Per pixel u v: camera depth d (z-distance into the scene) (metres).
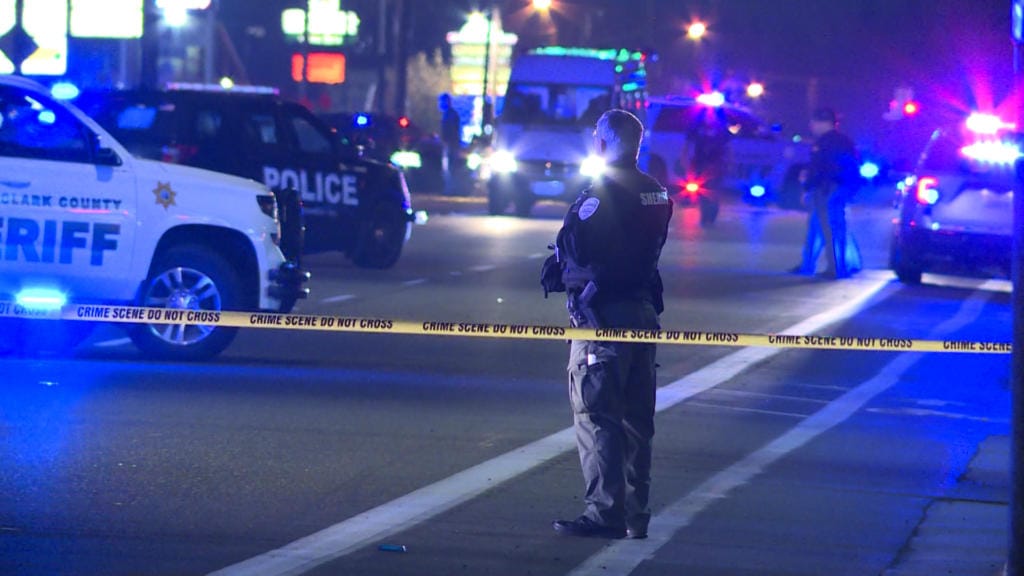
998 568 25.16
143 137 64.44
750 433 36.28
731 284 70.44
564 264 26.33
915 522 28.28
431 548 25.41
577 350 26.06
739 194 139.88
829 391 42.59
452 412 37.53
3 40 103.25
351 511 27.80
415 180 148.00
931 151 70.81
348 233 70.38
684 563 24.92
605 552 25.44
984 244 68.88
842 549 26.20
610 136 25.98
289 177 67.44
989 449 35.03
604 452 26.08
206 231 44.50
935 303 65.00
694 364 46.66
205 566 23.97
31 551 24.50
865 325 56.78
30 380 40.03
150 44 107.31
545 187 113.94
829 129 74.94
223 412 36.59
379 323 30.88
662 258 83.44
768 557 25.48
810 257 76.50
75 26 106.62
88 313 33.19
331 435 34.34
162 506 27.70
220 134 65.62
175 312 32.72
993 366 47.81
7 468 30.19
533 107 116.81
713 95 138.62
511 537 26.23
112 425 34.59
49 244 41.59
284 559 24.47
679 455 33.59
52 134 41.97
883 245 100.44
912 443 35.62
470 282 67.19
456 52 195.12
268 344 48.22
